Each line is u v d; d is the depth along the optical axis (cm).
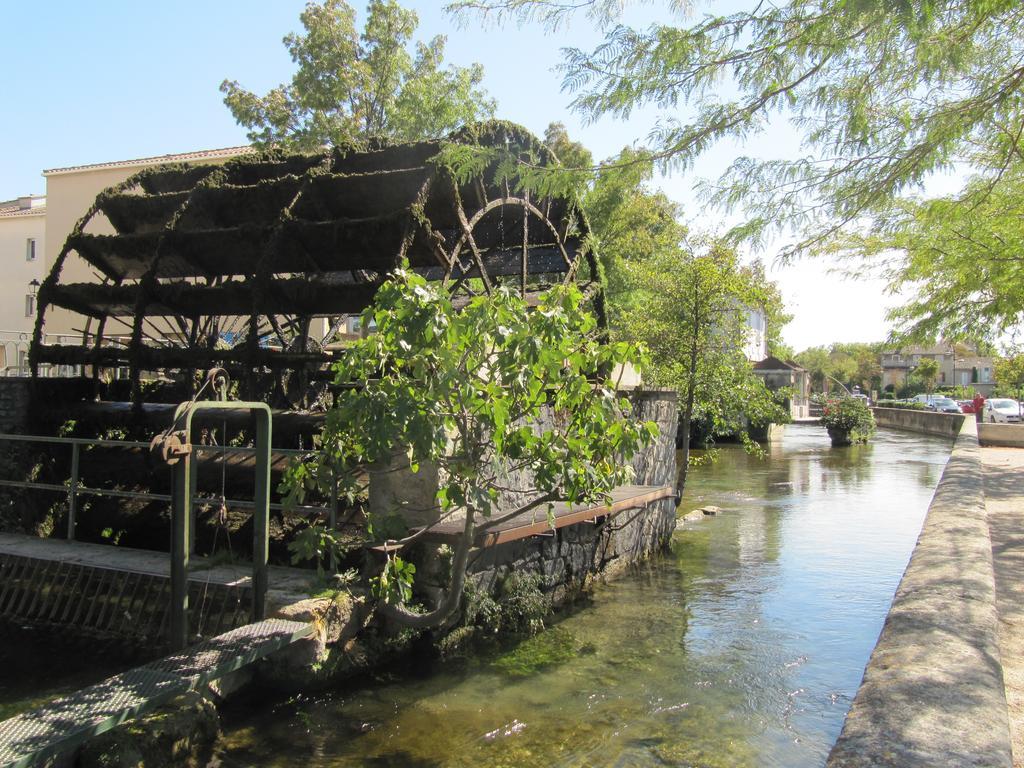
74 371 1318
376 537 439
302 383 890
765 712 449
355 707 442
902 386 5531
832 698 471
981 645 265
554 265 1006
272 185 813
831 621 628
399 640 499
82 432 779
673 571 812
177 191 967
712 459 1325
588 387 401
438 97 2103
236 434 808
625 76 467
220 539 650
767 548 920
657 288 1178
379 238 713
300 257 775
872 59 456
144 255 848
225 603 479
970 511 577
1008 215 733
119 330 1762
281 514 657
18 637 525
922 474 1662
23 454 718
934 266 820
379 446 384
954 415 2617
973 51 473
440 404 401
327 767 373
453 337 383
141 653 490
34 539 638
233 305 782
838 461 1967
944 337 884
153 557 569
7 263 2608
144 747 327
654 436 416
